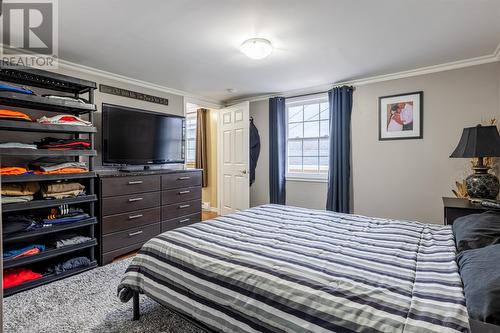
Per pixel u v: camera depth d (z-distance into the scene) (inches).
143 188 121.7
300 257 55.4
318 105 163.5
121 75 132.9
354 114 144.4
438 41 95.3
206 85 152.8
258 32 87.7
